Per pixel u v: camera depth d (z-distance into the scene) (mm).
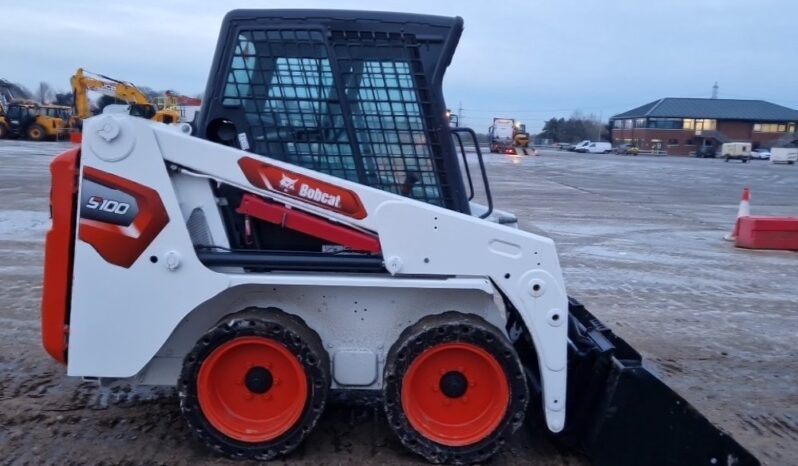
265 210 4211
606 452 4180
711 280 10047
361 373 4449
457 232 4152
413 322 4445
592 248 12312
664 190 26812
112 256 4074
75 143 4488
